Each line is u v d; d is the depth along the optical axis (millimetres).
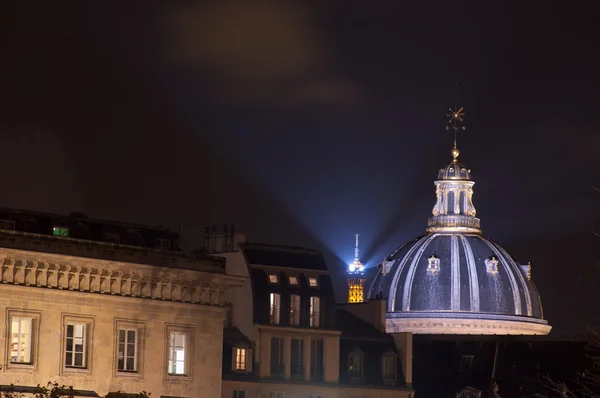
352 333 147625
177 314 107812
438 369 170500
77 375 101250
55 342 100250
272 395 134375
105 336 103062
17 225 104875
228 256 137875
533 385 164250
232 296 136750
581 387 160125
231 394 131250
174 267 107625
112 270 103688
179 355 108250
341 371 142750
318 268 140750
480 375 168250
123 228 110438
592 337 134250
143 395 98750
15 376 98000
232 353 132625
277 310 136375
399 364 148125
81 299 101812
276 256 138625
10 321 98000
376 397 144375
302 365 137250
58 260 100562
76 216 108562
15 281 98500
